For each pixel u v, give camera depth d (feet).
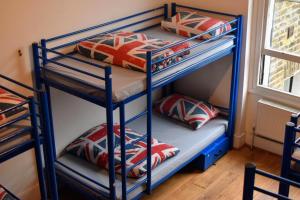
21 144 6.80
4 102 6.93
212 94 12.35
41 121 7.21
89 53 9.45
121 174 8.93
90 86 8.26
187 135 11.19
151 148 9.65
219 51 10.59
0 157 6.58
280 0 11.12
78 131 10.68
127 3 10.84
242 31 11.30
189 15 11.19
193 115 11.49
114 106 8.15
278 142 11.87
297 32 10.94
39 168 7.25
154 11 11.67
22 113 6.88
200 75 12.36
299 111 11.27
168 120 11.87
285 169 7.64
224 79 11.94
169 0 12.04
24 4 8.77
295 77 11.34
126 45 9.21
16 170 9.55
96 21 10.24
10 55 8.82
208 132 11.37
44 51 9.13
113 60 9.05
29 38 9.03
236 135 12.19
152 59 8.60
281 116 11.49
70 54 9.81
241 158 11.91
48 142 7.25
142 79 8.51
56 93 9.86
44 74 9.14
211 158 11.44
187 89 12.80
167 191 10.62
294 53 11.21
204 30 10.52
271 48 11.56
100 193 9.30
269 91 11.73
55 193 7.68
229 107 11.79
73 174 9.89
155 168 9.80
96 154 9.86
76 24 9.83
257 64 11.68
